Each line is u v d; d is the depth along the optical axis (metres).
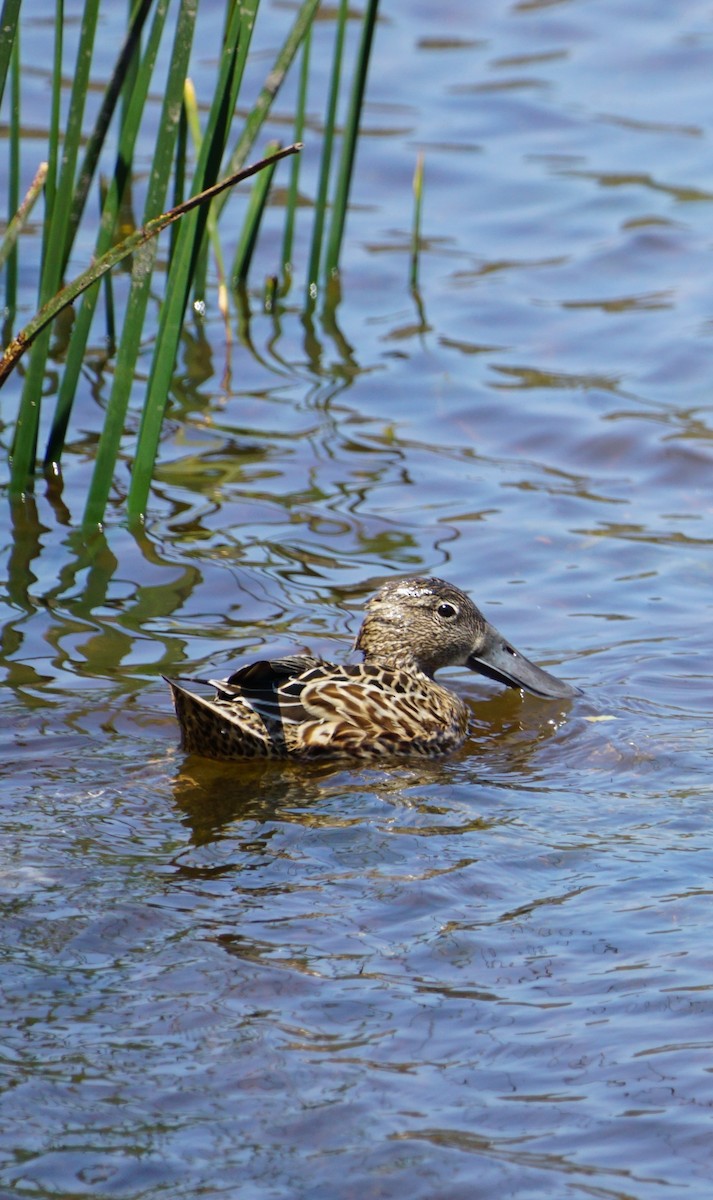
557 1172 6.69
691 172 22.41
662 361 18.23
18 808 10.22
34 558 14.23
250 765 11.22
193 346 18.77
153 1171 6.68
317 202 19.55
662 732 11.62
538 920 8.83
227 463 16.11
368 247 21.05
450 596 12.73
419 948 8.53
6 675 12.27
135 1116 7.04
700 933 8.64
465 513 15.21
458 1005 7.95
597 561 14.38
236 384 17.86
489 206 21.98
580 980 8.18
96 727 11.54
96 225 20.95
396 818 10.29
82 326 15.15
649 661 12.77
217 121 14.04
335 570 14.19
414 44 25.64
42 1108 7.07
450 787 10.90
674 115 23.83
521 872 9.45
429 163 22.83
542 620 13.48
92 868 9.40
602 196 21.97
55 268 14.49
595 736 11.67
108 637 12.95
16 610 13.32
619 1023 7.77
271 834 9.98
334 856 9.67
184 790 10.68
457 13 26.59
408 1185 6.62
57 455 15.78
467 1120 7.03
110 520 14.95
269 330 19.20
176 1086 7.25
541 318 19.31
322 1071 7.38
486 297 19.81
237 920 8.81
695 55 25.23
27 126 22.53
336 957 8.42
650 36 25.89
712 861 9.52
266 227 21.72
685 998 7.98
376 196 22.34
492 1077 7.34
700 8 26.64
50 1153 6.77
